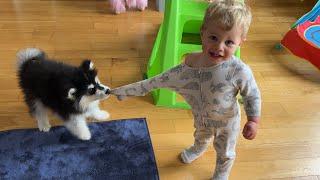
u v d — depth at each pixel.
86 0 2.65
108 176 1.41
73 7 2.57
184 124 1.67
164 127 1.64
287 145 1.58
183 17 1.73
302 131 1.65
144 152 1.51
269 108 1.77
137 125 1.64
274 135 1.63
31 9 2.52
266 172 1.46
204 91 1.12
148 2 2.66
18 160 1.46
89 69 1.41
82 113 1.45
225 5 0.99
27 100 1.52
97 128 1.61
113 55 2.09
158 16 2.50
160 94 1.71
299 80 1.96
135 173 1.43
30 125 1.62
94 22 2.40
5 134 1.56
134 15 2.50
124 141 1.56
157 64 1.80
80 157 1.48
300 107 1.79
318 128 1.67
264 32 2.36
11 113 1.67
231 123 1.17
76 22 2.39
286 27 2.42
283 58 2.12
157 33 2.28
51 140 1.55
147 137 1.58
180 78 1.13
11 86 1.82
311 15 2.16
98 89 1.37
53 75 1.40
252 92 1.07
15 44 2.14
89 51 2.11
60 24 2.37
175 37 1.65
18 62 1.50
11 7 2.54
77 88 1.35
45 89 1.40
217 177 1.36
